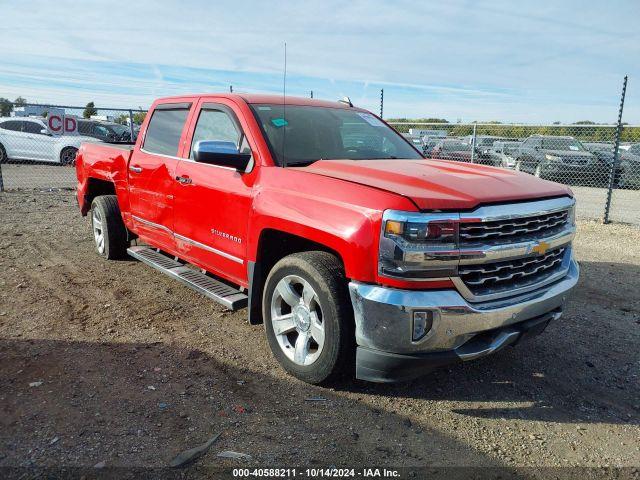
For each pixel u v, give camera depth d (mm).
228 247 3986
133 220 5469
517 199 3123
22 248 6688
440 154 14562
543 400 3396
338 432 2936
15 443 2684
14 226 8078
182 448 2711
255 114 4020
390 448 2814
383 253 2840
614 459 2807
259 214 3570
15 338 3977
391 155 4438
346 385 3420
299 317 3398
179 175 4477
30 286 5195
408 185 3066
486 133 14977
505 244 3023
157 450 2684
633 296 5535
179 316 4555
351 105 5109
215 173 4090
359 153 4246
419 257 2783
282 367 3611
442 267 2830
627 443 2959
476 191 3043
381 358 2932
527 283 3250
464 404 3305
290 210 3342
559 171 15242
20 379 3348
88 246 6898
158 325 4344
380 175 3295
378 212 2869
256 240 3631
